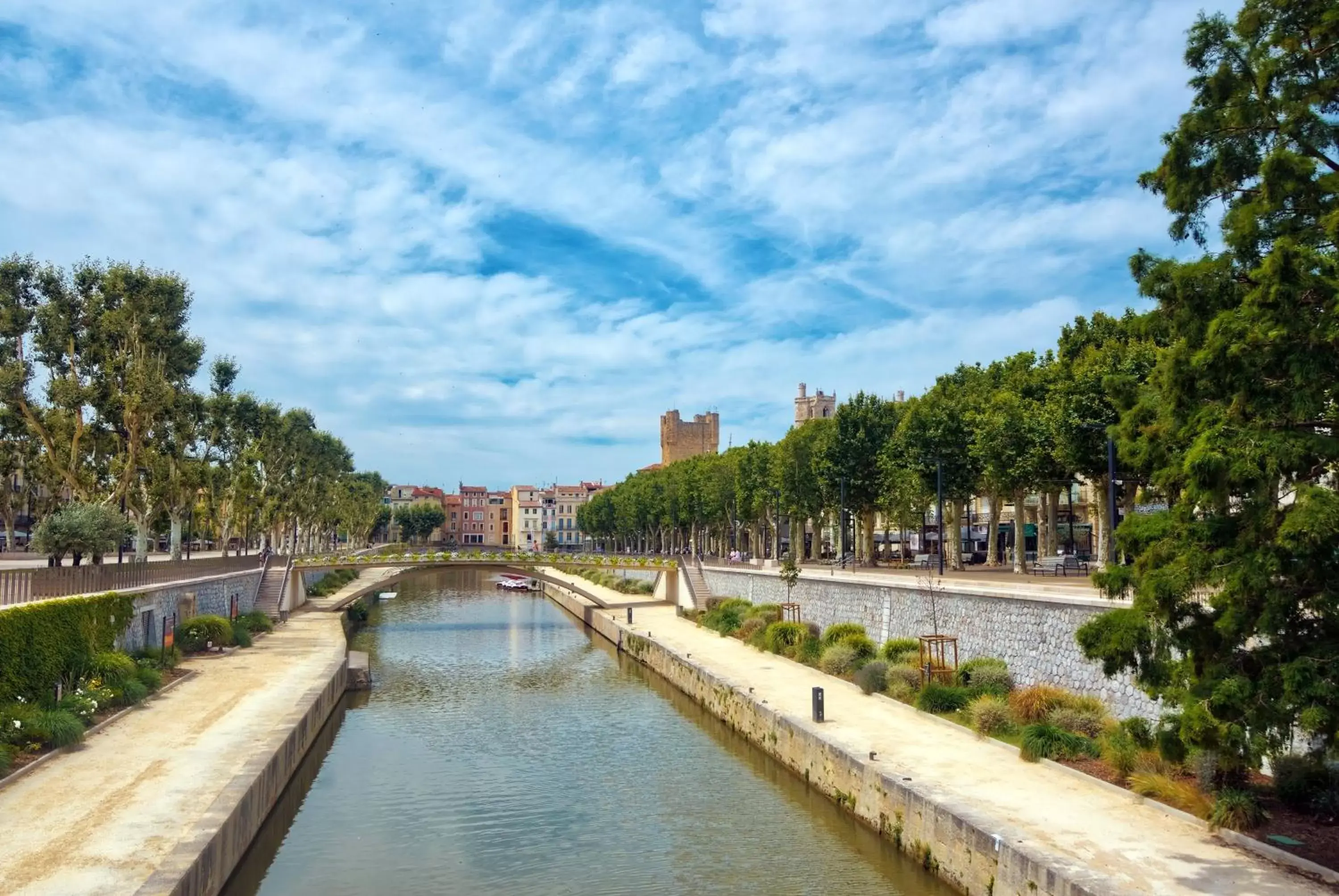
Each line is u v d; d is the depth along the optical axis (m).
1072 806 18.98
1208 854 15.98
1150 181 16.86
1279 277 13.18
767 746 30.88
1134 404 17.42
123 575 37.12
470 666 57.09
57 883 15.38
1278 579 13.81
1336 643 13.38
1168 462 15.74
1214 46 16.02
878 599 42.66
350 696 46.03
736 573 70.81
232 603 55.56
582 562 83.75
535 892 20.27
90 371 46.19
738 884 20.25
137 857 16.62
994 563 61.16
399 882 21.08
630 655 59.41
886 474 65.81
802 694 34.22
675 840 23.50
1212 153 16.03
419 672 54.97
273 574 70.75
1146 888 14.34
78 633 29.80
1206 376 14.54
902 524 72.00
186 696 33.44
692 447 190.75
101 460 50.28
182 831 18.02
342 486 129.38
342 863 22.36
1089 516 73.31
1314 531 12.37
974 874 17.66
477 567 84.38
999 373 62.31
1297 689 12.88
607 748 34.38
